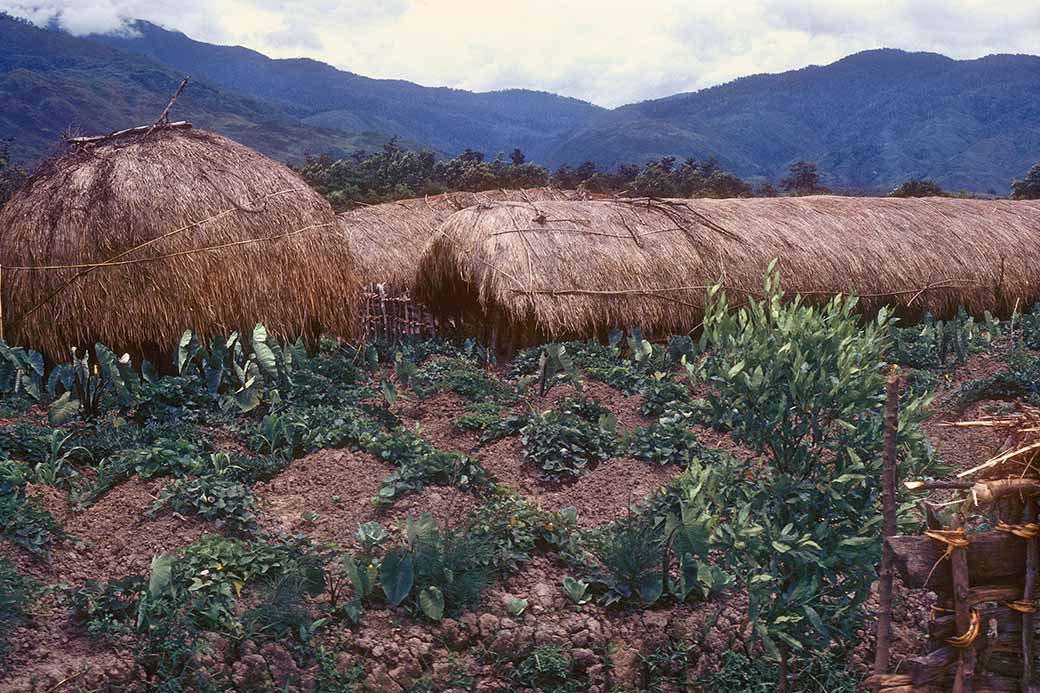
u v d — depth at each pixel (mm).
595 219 16578
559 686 6309
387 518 8094
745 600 7289
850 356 5609
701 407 6414
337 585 6965
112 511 7773
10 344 12664
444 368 13930
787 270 17234
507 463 9961
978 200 21562
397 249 22844
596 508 8953
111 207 13000
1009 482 4070
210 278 13211
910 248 18609
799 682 6273
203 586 6508
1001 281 19000
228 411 11391
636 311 15695
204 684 5727
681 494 7828
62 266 12578
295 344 12969
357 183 80312
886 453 4621
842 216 18969
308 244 14391
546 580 7457
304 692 5961
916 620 7020
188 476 8531
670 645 6738
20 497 7410
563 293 15281
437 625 6711
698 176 86812
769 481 6027
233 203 13820
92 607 6047
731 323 6297
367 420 11188
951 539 4023
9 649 5578
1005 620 4195
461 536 7355
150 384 11516
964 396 11773
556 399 12242
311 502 8477
